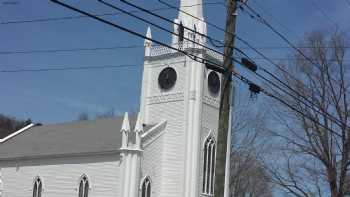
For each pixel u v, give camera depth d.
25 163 63.19
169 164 58.09
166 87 60.53
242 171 73.12
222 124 24.72
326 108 51.00
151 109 61.25
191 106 58.03
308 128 51.75
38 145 65.25
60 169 59.72
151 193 56.56
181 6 61.81
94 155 57.09
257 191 74.06
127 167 54.31
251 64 26.31
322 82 51.28
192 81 58.47
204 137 58.34
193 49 58.50
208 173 58.41
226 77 25.09
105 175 55.84
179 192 56.72
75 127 68.00
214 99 60.19
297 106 50.84
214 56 59.69
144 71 62.53
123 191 53.91
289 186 53.75
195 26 59.41
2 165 65.31
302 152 52.66
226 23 25.39
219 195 24.17
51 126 71.38
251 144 73.50
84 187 57.38
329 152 51.25
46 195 60.22
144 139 56.41
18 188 63.06
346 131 50.53
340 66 51.38
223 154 24.48
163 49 61.53
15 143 68.56
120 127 62.34
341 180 50.91
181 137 58.09
